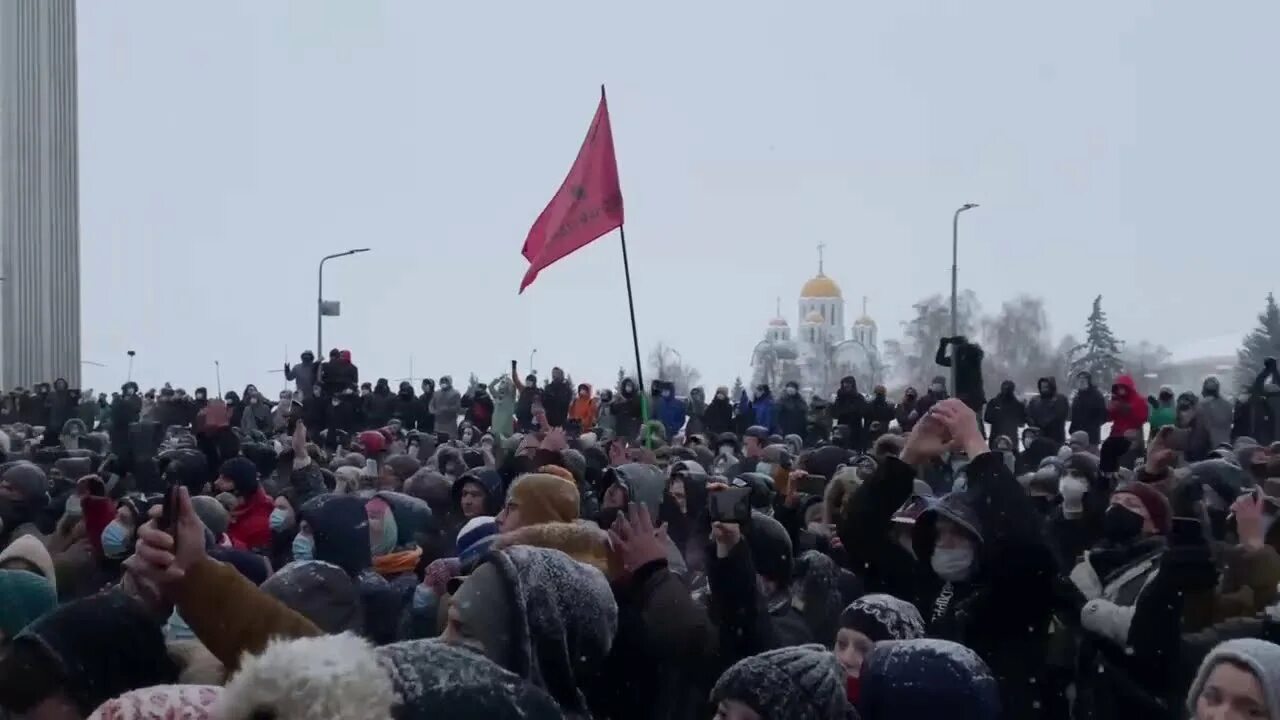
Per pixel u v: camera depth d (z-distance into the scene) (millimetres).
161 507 4551
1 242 53125
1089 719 6273
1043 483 10227
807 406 32312
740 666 4805
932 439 6547
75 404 36969
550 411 30297
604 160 13148
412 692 3572
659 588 5723
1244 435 26500
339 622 6668
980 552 6008
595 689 5570
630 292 13016
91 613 4598
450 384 31953
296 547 8758
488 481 10141
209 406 15734
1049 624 6105
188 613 4469
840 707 4812
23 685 4457
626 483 9109
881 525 6633
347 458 16766
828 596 7461
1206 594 6273
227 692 3289
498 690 3658
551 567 4773
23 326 52750
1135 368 77562
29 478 10641
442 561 7461
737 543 6195
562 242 13141
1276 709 4742
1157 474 9273
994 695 5047
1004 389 26766
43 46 53750
